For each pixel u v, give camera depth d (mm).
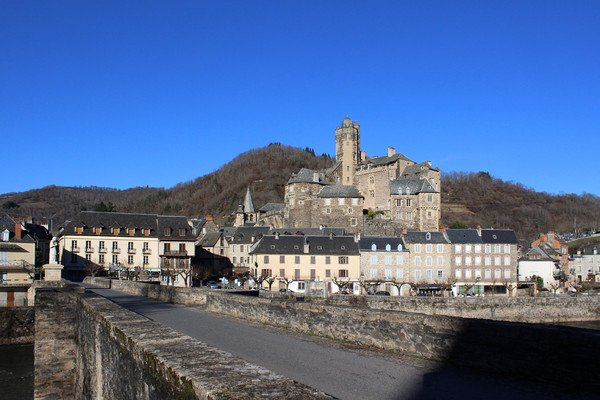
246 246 91812
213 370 6020
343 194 103625
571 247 123562
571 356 10266
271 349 14680
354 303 37250
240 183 186000
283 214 109625
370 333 15094
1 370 31859
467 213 152000
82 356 15367
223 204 174625
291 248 75750
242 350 14539
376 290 72750
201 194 191500
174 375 6070
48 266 32000
